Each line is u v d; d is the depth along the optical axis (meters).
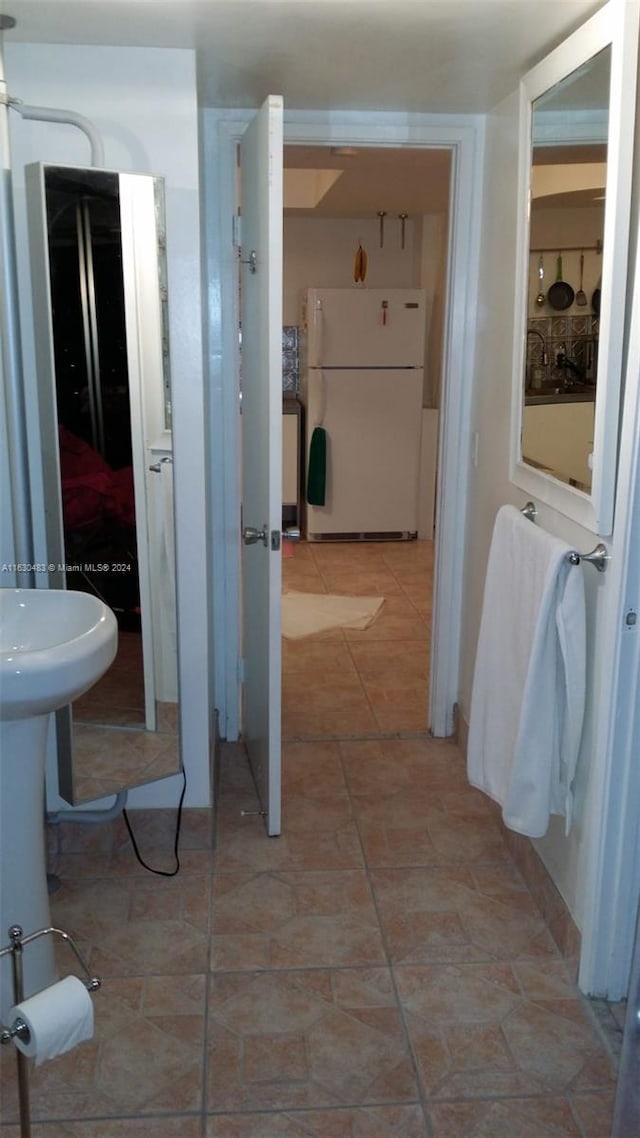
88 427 2.43
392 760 3.35
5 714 1.82
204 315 2.78
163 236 2.37
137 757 2.62
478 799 3.09
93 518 2.49
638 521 1.88
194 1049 2.00
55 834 2.70
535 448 2.45
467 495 3.30
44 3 2.00
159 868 2.67
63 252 2.31
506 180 2.77
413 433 6.23
